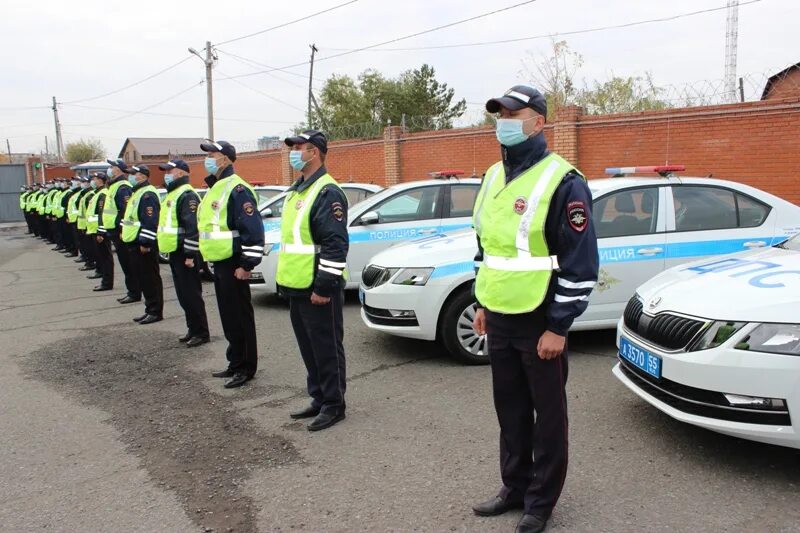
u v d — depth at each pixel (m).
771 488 3.22
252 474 3.57
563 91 21.66
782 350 3.09
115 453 3.93
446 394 4.79
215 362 5.91
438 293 5.41
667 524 2.92
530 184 2.67
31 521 3.14
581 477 3.40
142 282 7.69
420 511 3.11
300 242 4.12
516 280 2.69
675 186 5.64
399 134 16.50
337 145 18.41
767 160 9.88
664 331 3.57
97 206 10.58
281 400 4.81
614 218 5.49
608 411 4.33
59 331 7.46
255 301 8.76
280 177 23.11
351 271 7.93
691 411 3.37
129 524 3.08
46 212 18.39
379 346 6.22
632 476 3.39
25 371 5.82
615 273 5.41
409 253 5.59
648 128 11.20
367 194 9.73
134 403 4.84
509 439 2.99
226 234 4.98
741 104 10.03
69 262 14.91
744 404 3.16
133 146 62.59
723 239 5.58
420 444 3.89
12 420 4.56
